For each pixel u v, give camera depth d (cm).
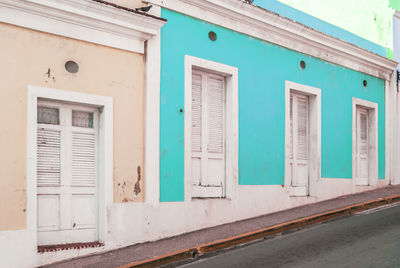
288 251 636
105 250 663
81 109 677
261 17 918
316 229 788
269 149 948
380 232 726
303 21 1074
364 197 1098
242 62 898
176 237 743
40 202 627
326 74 1118
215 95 869
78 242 658
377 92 1309
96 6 649
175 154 769
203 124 841
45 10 613
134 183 711
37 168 625
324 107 1107
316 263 565
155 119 741
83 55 662
